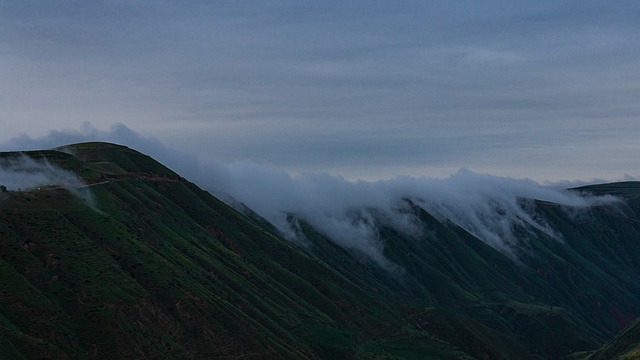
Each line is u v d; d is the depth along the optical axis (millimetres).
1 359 196875
